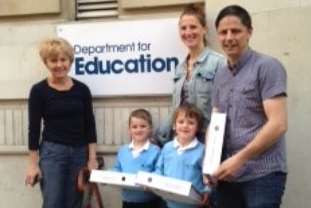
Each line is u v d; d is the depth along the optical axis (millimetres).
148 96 5125
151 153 4566
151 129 4715
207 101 4352
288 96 4641
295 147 4645
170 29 4996
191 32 4414
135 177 4301
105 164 5262
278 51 4664
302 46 4590
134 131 4605
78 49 5207
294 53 4617
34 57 5383
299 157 4645
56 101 4824
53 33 5324
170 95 5051
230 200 3707
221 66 4102
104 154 5266
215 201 3967
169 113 5027
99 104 5242
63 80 4875
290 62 4633
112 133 5234
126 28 5094
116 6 5328
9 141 5492
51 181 4809
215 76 3830
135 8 5145
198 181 4223
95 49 5176
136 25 5070
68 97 4859
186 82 4465
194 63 4434
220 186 3734
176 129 4332
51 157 4828
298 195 4672
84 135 4980
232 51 3525
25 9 5379
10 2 5398
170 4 5039
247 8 4750
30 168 4914
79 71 5223
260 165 3502
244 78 3523
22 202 5520
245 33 3512
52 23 5340
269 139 3363
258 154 3422
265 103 3424
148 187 4102
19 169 5500
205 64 4375
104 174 4426
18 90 5430
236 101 3551
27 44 5395
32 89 4879
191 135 4262
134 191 4594
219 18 3557
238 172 3529
